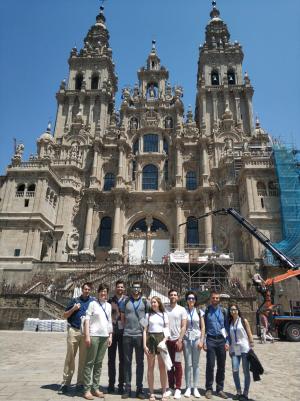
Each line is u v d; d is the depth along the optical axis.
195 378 8.88
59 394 8.42
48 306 28.36
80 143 54.78
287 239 37.12
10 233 41.69
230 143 51.72
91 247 47.41
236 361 8.91
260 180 41.56
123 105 57.84
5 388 8.84
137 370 8.59
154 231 50.66
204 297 30.92
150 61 64.00
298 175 40.25
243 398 8.44
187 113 57.00
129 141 56.19
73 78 61.41
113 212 50.09
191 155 53.69
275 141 43.28
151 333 8.65
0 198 43.81
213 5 72.69
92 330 8.70
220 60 61.16
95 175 51.41
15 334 23.03
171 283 33.38
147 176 53.44
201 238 47.28
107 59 62.62
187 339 9.20
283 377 11.20
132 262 47.41
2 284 37.88
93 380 8.58
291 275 24.02
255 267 36.22
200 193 49.06
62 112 58.19
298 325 22.27
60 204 48.59
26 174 44.78
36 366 12.16
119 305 9.56
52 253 45.66
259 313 23.77
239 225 43.81
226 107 55.69
